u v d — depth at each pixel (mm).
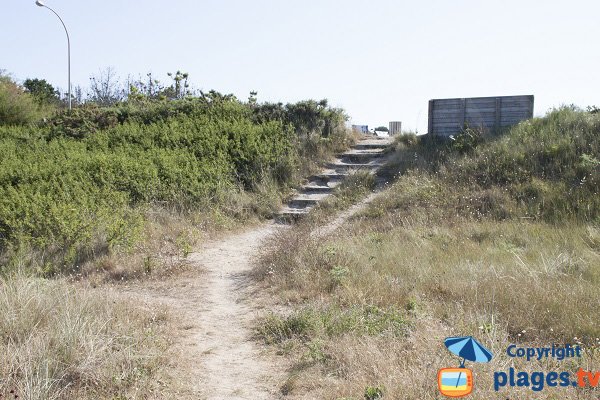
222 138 16406
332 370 5148
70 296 6516
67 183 13094
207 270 9625
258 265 9461
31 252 10094
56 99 31812
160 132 17156
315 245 9477
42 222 10688
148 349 5500
